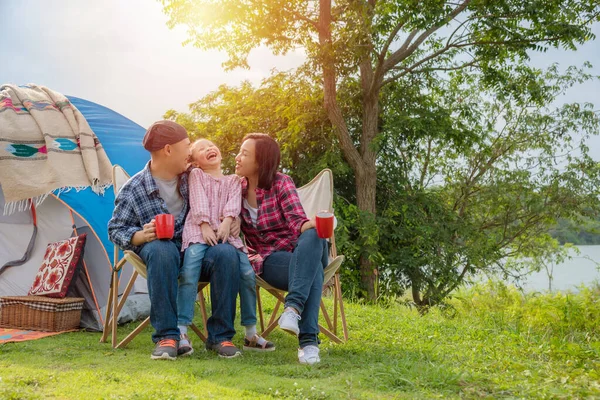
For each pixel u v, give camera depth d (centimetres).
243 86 1501
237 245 323
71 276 413
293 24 1175
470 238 1388
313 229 302
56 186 415
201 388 226
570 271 2286
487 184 1485
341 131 1191
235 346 321
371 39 1026
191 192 324
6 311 409
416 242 1274
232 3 1113
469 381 243
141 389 222
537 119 1448
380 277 1300
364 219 1170
